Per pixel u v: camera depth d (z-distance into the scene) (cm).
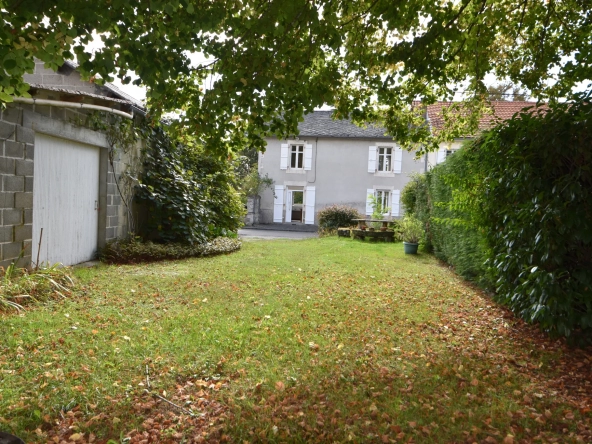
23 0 240
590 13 570
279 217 2370
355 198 2311
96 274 662
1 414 262
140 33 277
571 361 385
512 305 457
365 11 450
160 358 350
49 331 399
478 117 706
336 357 371
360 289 653
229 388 312
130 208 921
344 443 249
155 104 411
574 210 380
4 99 315
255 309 505
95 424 262
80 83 870
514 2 564
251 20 348
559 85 627
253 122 388
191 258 891
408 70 444
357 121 553
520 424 275
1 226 555
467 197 560
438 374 346
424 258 1066
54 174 682
